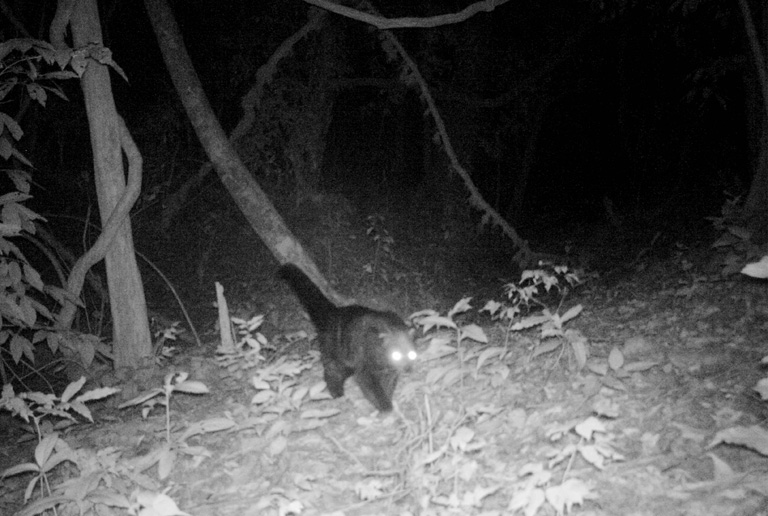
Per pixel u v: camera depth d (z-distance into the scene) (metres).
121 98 16.81
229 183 11.89
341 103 22.20
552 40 20.31
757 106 10.48
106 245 8.75
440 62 16.16
